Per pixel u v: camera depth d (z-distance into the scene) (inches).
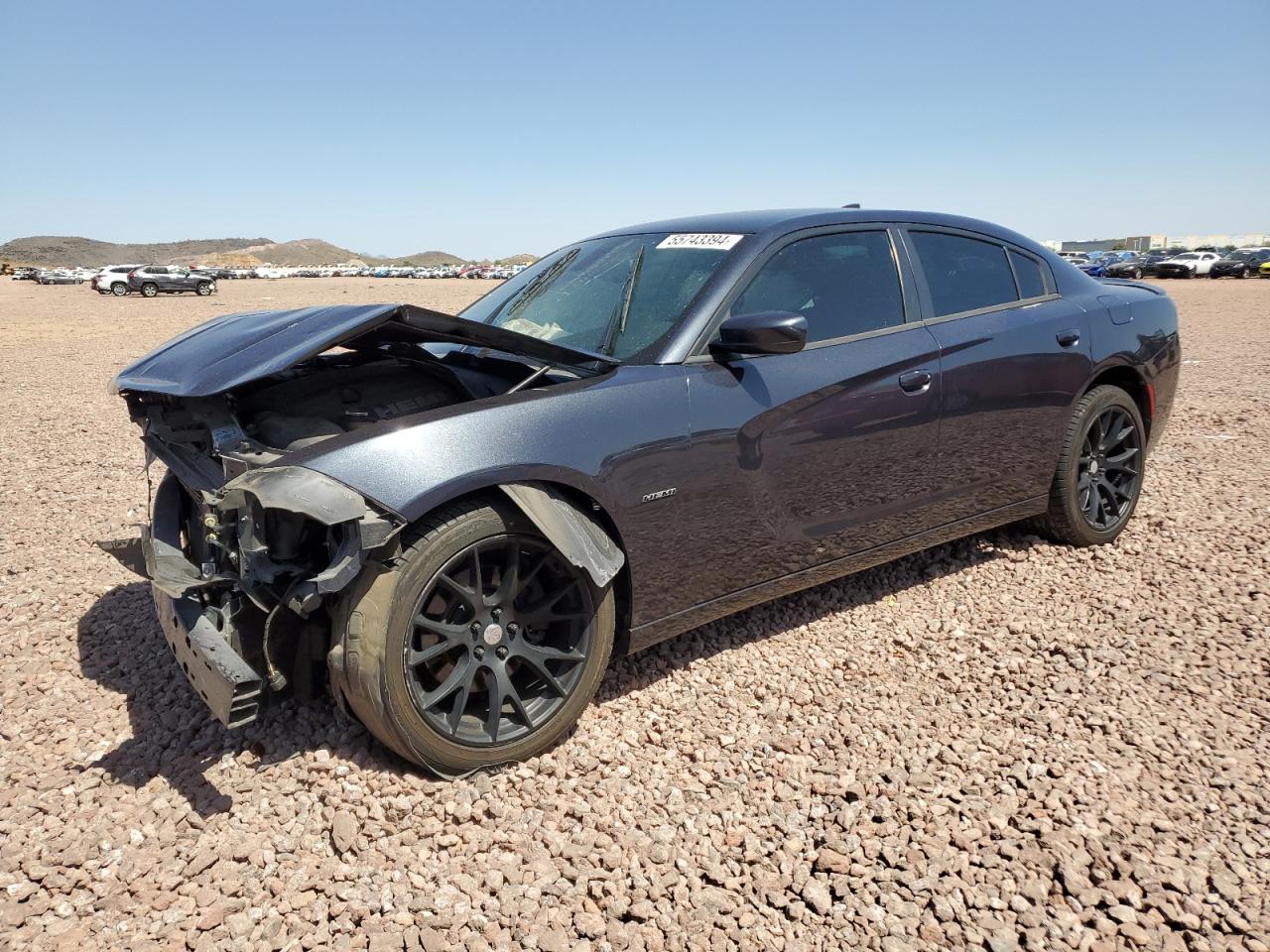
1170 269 1744.6
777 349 109.5
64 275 2613.2
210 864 88.0
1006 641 135.9
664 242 139.0
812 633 139.6
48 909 82.3
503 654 101.5
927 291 144.4
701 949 77.9
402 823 93.4
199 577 104.8
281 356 98.2
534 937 78.9
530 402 103.3
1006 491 156.1
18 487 237.1
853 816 94.3
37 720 116.1
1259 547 171.6
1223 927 79.1
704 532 116.5
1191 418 306.7
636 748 108.4
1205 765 102.7
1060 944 77.7
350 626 92.4
